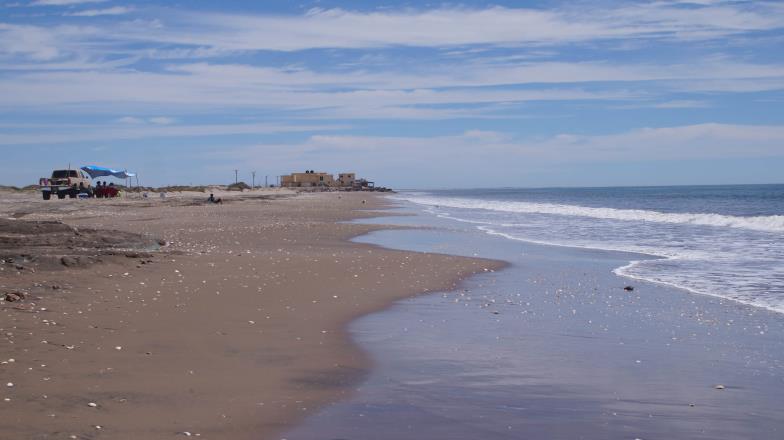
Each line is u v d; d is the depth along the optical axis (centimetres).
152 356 845
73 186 6775
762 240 2708
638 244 2631
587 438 617
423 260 2028
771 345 986
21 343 857
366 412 675
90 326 982
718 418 678
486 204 8131
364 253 2197
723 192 13788
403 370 834
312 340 978
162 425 608
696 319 1176
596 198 11175
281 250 2220
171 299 1234
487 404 710
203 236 2689
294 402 698
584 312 1240
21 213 3847
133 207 5162
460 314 1213
